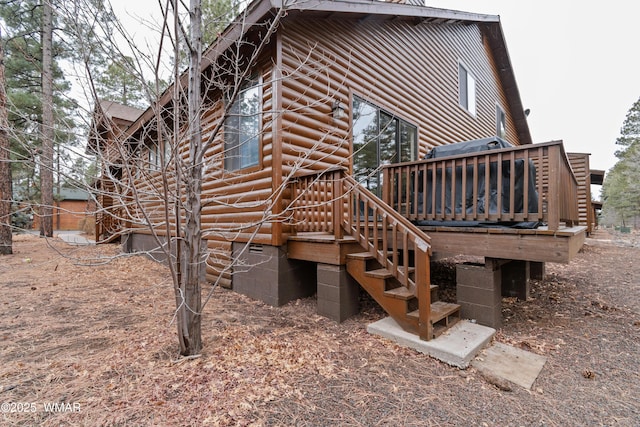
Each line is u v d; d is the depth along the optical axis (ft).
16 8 33.40
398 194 13.75
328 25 16.97
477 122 33.78
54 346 9.43
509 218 10.67
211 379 7.80
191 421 6.30
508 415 6.77
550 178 9.89
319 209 13.39
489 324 11.18
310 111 15.80
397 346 9.89
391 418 6.60
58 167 8.11
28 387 7.25
